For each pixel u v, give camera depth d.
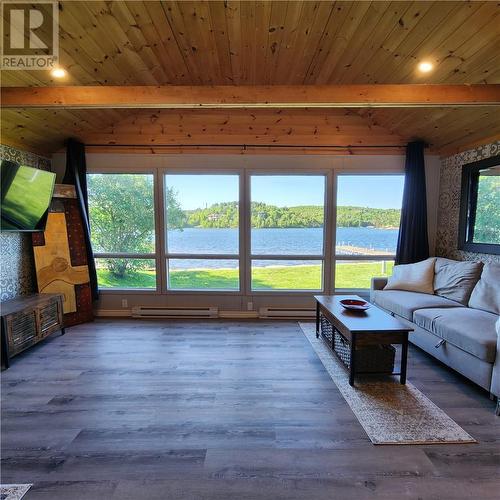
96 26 2.47
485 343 2.19
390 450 1.79
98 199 4.39
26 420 2.07
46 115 3.44
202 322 4.15
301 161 4.27
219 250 4.45
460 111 3.28
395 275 3.91
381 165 4.27
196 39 2.79
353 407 2.21
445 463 1.70
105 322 4.14
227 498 1.49
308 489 1.54
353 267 4.47
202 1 2.31
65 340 3.48
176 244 4.46
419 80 3.01
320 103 2.59
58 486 1.56
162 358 3.02
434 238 4.39
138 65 3.10
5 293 3.47
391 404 2.24
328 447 1.82
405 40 2.54
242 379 2.61
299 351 3.18
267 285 4.49
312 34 2.70
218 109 4.20
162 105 2.63
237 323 4.11
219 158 4.28
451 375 2.68
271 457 1.74
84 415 2.12
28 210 3.36
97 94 2.62
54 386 2.50
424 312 2.96
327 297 3.51
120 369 2.79
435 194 4.32
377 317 2.74
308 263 4.48
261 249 4.45
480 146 3.56
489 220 3.47
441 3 2.12
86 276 4.13
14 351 2.90
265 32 2.69
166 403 2.26
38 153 4.01
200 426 2.00
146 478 1.60
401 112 3.71
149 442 1.86
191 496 1.50
